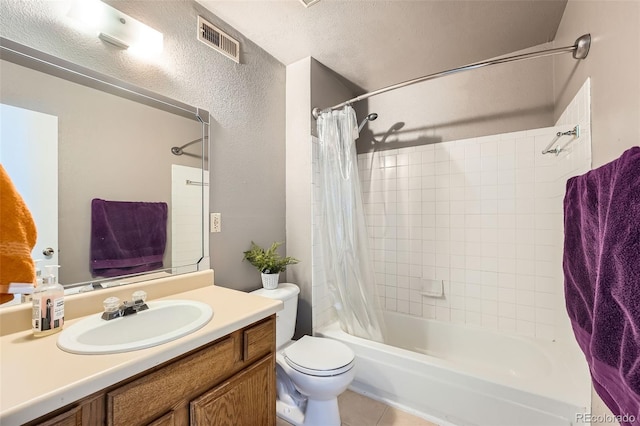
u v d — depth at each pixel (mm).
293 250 2074
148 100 1291
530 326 1876
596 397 1142
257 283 1866
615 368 722
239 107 1744
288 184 2105
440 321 2172
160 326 1088
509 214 1942
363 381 1767
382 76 2271
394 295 2389
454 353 2070
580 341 1014
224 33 1641
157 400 767
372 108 2496
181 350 806
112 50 1179
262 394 1105
